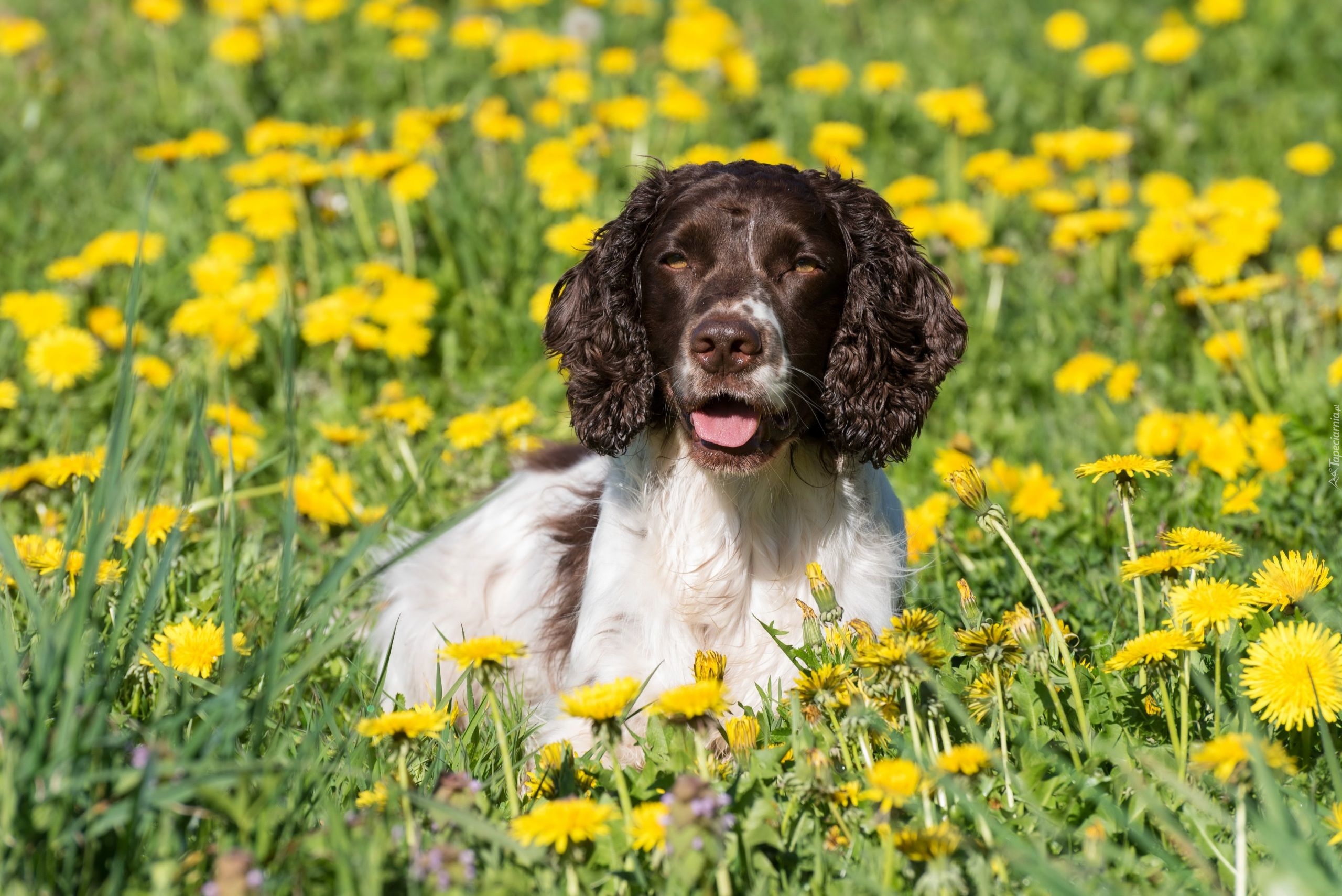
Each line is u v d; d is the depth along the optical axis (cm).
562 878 279
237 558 491
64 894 252
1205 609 318
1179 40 1162
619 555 478
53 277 773
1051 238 931
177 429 684
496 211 905
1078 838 292
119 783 264
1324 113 1236
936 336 495
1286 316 779
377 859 252
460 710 454
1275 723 317
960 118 1019
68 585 368
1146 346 798
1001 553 543
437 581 570
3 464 659
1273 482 564
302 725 382
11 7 1466
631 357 482
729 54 1188
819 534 472
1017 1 1532
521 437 635
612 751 285
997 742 335
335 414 735
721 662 344
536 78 1236
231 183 1000
